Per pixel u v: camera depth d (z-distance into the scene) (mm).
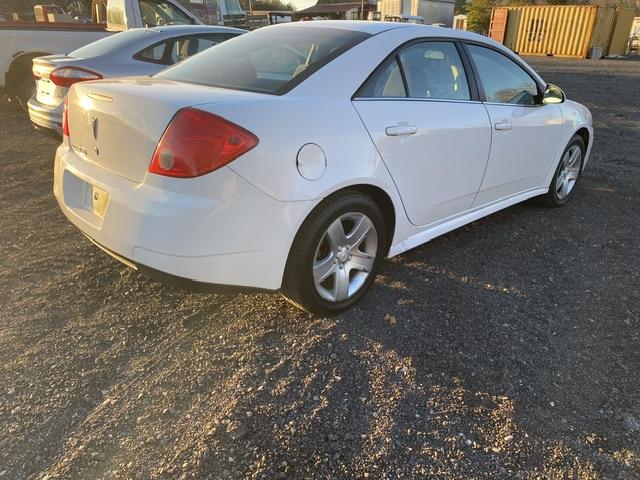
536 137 4125
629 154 7039
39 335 2646
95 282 3184
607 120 9484
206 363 2486
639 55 30422
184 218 2225
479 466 1984
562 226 4434
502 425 2184
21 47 7922
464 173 3465
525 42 28672
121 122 2418
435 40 3322
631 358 2660
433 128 3100
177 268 2289
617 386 2449
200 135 2207
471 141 3416
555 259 3775
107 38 6352
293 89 2613
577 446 2096
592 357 2658
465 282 3367
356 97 2762
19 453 1960
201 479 1877
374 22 3324
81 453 1970
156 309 2926
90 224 2588
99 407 2197
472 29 39938
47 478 1863
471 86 3525
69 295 3029
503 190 4012
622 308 3139
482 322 2918
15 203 4527
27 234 3861
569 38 26719
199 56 3312
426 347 2670
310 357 2549
